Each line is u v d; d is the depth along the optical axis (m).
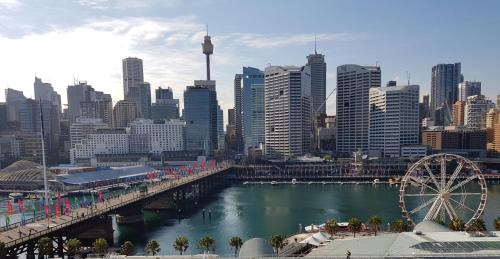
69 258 120.06
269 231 185.00
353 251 92.75
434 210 158.00
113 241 170.88
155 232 186.62
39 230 140.12
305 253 122.31
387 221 196.75
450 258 83.62
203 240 129.25
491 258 83.00
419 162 159.75
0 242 112.94
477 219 139.12
